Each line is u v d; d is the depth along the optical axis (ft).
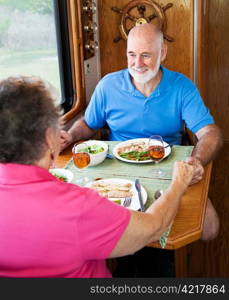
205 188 5.48
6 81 3.45
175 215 4.59
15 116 3.24
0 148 3.31
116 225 3.46
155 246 4.47
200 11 10.06
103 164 6.25
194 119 7.22
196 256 8.23
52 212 3.28
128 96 7.39
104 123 8.20
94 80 10.78
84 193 3.48
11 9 7.05
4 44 6.97
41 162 3.51
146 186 5.43
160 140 6.14
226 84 12.80
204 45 10.86
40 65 8.34
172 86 7.23
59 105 3.61
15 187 3.33
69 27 8.96
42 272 3.45
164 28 10.13
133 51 6.91
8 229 3.31
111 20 10.44
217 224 6.30
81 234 3.34
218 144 6.63
